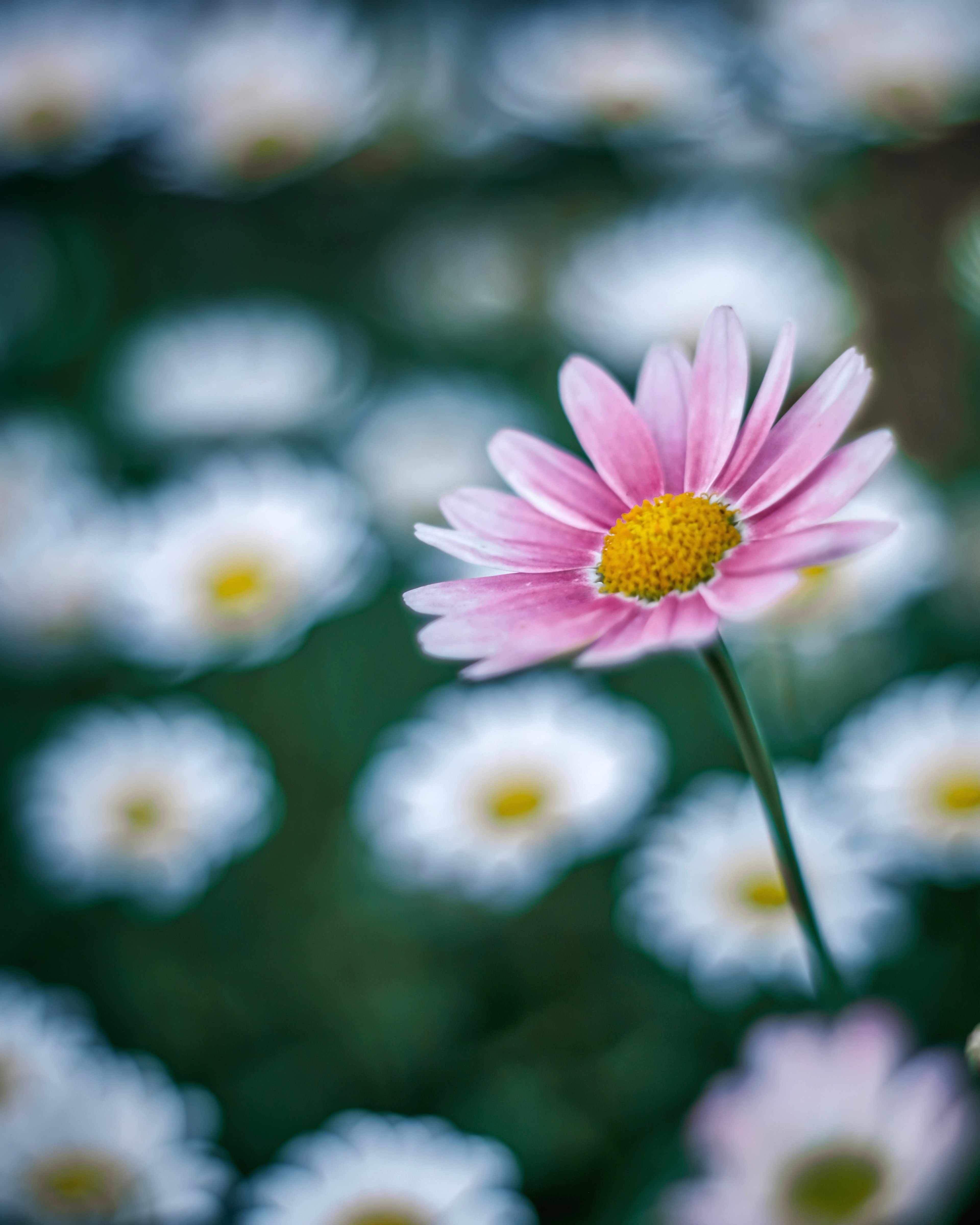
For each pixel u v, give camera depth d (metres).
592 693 0.47
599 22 0.57
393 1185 0.41
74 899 0.47
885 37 0.54
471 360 0.56
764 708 0.46
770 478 0.33
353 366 0.56
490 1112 0.43
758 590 0.29
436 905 0.46
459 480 0.52
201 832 0.47
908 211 0.55
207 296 0.59
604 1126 0.43
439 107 0.58
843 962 0.42
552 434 0.53
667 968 0.45
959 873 0.42
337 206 0.58
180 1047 0.46
